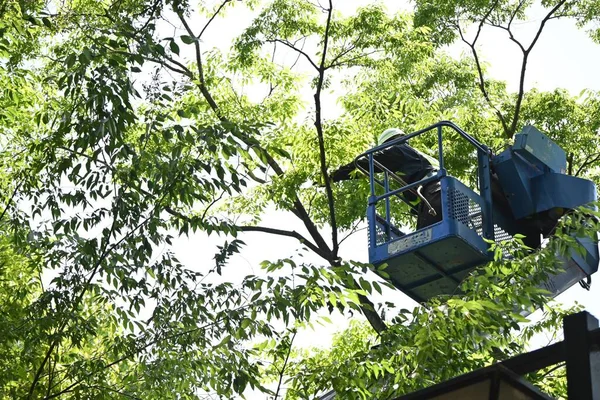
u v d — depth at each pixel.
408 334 9.38
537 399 4.14
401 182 12.18
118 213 9.85
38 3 11.98
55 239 10.27
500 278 9.85
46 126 13.62
